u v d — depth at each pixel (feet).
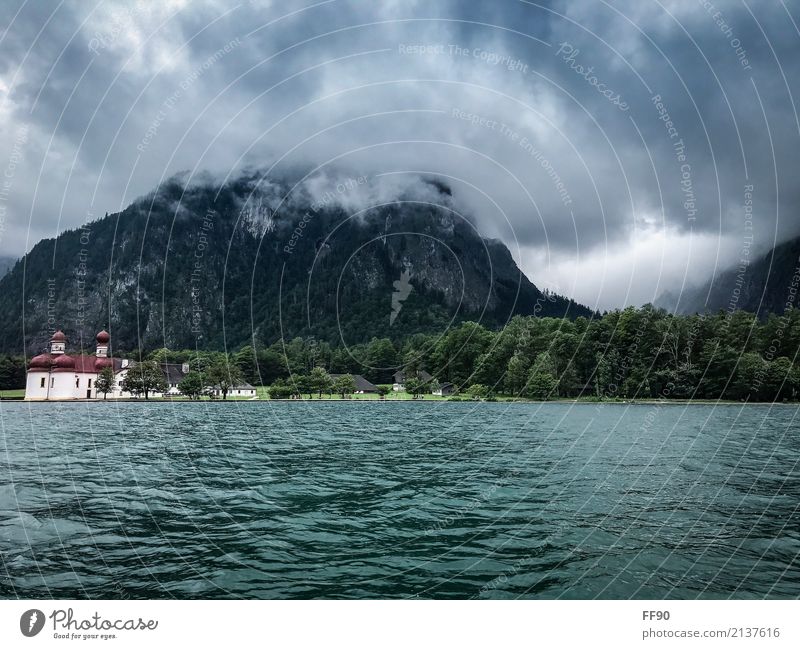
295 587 26.68
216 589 26.35
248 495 47.26
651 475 57.47
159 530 36.11
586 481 54.13
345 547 32.76
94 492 47.88
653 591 26.55
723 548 32.71
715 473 58.85
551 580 27.78
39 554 31.14
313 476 56.80
